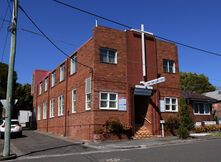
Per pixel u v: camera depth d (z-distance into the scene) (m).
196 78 71.19
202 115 35.66
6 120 16.34
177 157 13.34
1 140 26.41
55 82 34.72
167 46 28.73
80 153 16.92
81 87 26.02
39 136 29.44
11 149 19.52
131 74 25.53
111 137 23.36
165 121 27.06
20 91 55.59
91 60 24.22
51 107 35.94
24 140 25.45
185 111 24.22
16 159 15.44
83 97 25.38
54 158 15.05
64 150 18.44
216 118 37.59
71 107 28.19
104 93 23.92
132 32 26.31
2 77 51.31
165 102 27.58
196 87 70.56
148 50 27.14
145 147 19.20
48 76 38.16
